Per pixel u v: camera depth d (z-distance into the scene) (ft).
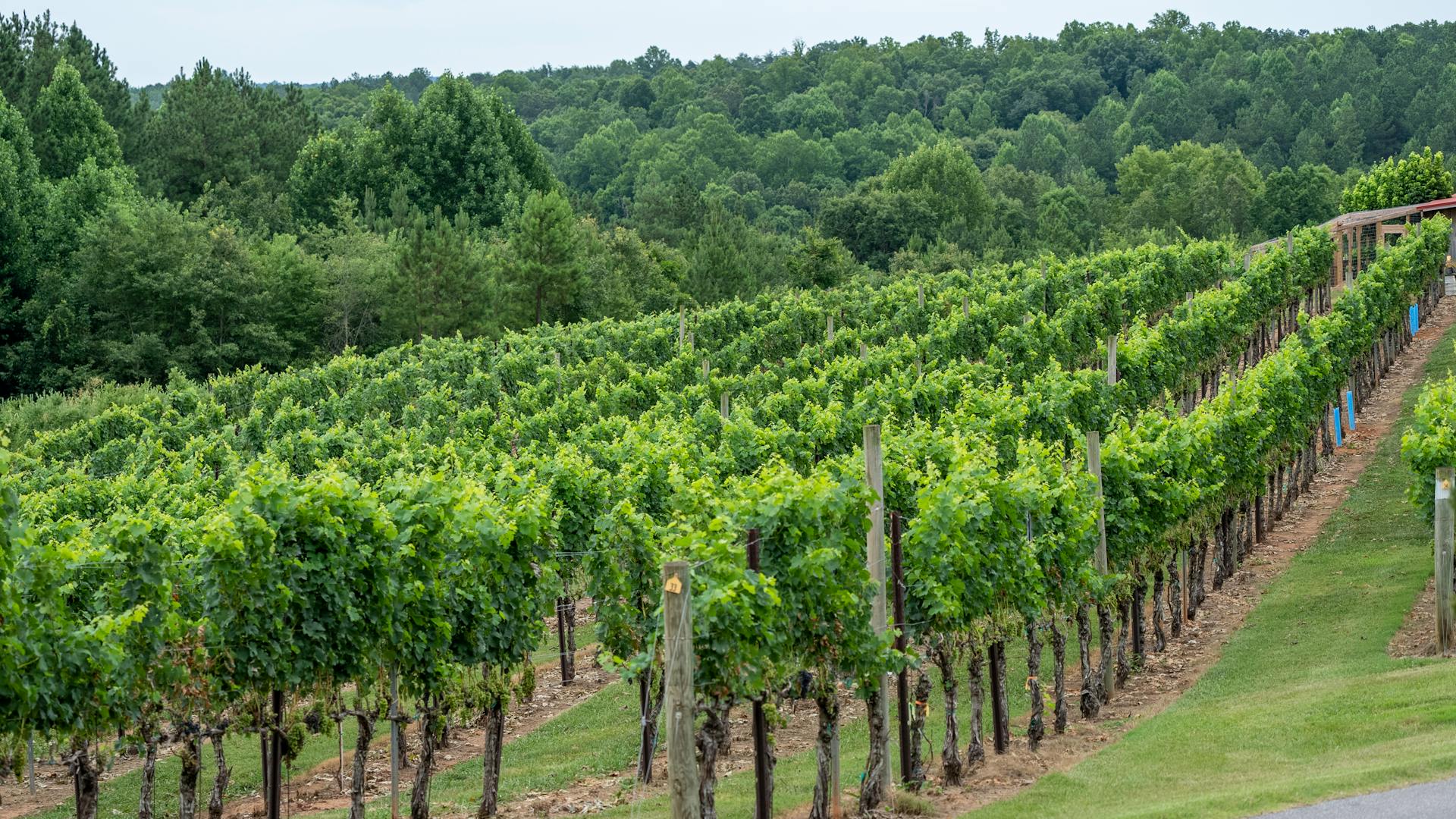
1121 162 410.93
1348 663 51.85
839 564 38.27
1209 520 66.33
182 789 39.09
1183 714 48.26
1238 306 110.93
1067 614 51.62
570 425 93.25
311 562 39.65
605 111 595.88
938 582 43.32
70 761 38.83
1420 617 57.06
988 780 42.88
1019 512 48.08
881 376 93.15
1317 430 99.71
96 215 203.00
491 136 267.18
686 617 32.07
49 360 183.62
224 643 38.40
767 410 89.20
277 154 282.36
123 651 35.50
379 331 203.00
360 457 80.23
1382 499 83.25
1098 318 116.26
